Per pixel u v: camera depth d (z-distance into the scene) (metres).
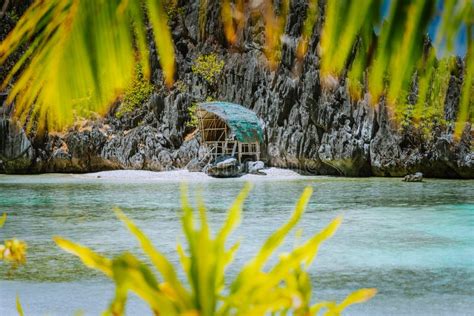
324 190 27.22
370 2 0.66
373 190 27.17
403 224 14.78
